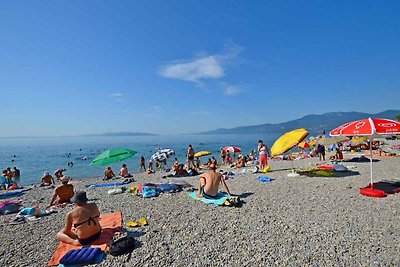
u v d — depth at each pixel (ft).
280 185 37.27
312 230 19.84
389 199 27.76
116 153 50.16
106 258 16.25
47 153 205.87
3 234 21.70
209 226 21.34
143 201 31.07
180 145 310.65
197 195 30.78
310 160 74.54
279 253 16.40
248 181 41.75
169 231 20.52
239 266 15.06
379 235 18.56
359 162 61.82
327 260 15.37
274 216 23.34
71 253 16.24
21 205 33.12
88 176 84.58
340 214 23.30
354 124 29.30
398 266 14.51
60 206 31.22
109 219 23.66
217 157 146.41
